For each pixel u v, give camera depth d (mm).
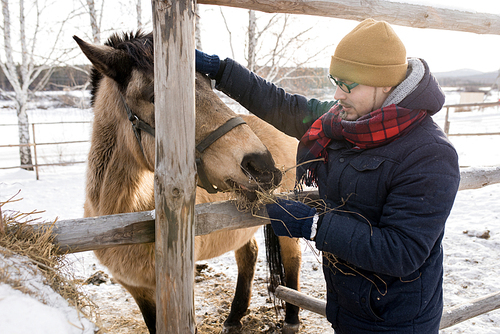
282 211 1278
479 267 3572
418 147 1145
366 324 1263
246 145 1499
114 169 1987
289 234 1293
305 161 1453
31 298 1082
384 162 1175
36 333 994
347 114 1327
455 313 1992
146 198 2068
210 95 1626
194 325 1404
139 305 2299
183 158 1225
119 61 1658
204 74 1743
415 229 1092
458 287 3223
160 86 1172
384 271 1113
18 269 1104
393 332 1221
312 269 3826
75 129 14977
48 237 1238
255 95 1752
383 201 1212
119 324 2877
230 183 1507
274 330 2863
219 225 1491
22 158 10141
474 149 10219
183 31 1145
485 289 3156
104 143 2066
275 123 1817
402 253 1083
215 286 3551
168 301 1324
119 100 1863
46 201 6703
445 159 1128
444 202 1105
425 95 1157
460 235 4395
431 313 1259
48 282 1174
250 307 3189
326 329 2838
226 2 1334
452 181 1118
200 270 3895
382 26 1151
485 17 1978
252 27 8023
